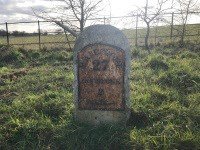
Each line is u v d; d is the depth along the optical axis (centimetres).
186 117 121
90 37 119
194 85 163
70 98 153
